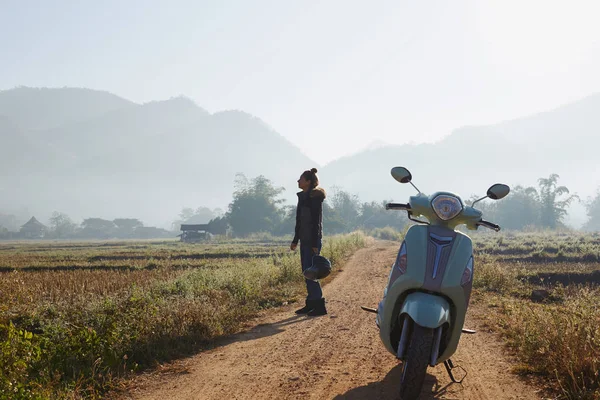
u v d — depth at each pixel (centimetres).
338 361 635
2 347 543
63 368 575
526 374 571
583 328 589
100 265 2931
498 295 1159
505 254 3020
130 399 520
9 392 468
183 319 774
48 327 727
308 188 934
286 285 1249
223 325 823
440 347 498
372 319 880
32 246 9231
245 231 11044
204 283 1186
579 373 521
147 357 655
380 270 1672
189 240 10800
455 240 499
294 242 944
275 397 514
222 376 586
